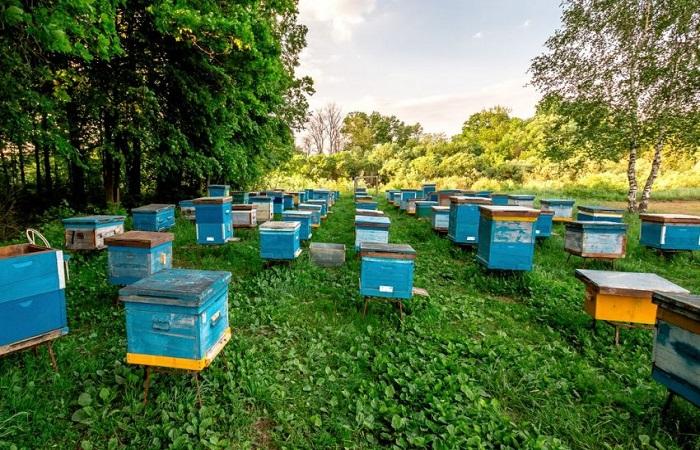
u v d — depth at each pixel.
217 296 3.03
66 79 7.64
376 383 3.40
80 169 11.43
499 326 4.82
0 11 3.90
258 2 9.91
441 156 44.00
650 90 14.02
